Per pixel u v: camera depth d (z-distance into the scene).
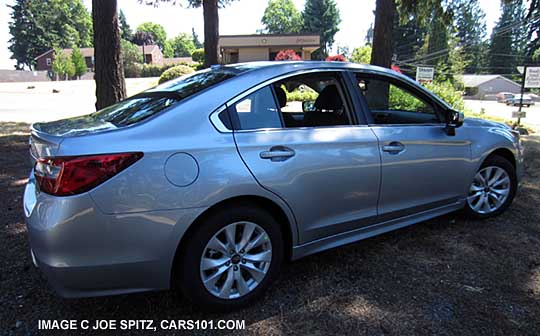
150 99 2.70
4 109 15.43
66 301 2.57
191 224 2.22
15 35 66.81
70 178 1.97
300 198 2.60
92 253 2.03
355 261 3.11
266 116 2.59
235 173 2.31
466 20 65.38
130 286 2.17
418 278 2.86
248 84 2.57
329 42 62.91
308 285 2.77
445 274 2.91
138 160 2.09
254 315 2.44
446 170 3.41
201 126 2.32
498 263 3.08
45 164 2.05
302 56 32.09
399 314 2.45
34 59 67.19
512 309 2.50
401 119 3.39
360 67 3.12
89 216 1.99
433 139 3.30
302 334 2.27
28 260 3.08
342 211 2.85
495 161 3.85
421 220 3.40
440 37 53.66
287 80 2.75
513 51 62.94
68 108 16.14
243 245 2.45
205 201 2.23
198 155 2.24
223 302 2.42
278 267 2.62
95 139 2.08
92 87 30.61
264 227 2.50
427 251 3.28
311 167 2.62
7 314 2.42
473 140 3.63
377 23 8.02
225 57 32.56
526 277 2.88
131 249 2.10
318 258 3.16
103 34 6.01
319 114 2.88
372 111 3.14
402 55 59.25
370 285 2.76
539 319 2.40
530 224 3.86
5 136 8.49
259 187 2.40
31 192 2.34
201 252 2.30
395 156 3.04
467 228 3.75
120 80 6.22
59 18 68.81
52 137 2.12
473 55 65.50
